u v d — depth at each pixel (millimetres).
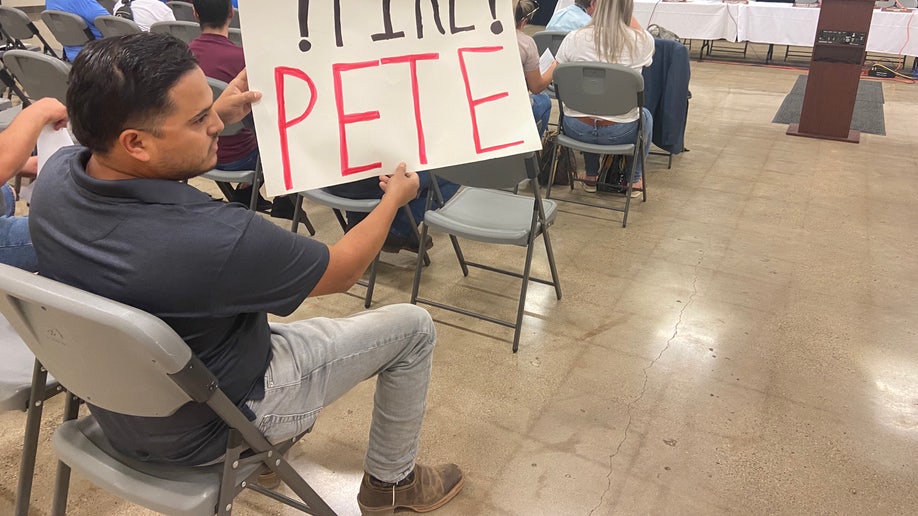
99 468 1080
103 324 808
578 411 1938
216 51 2596
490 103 1194
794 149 4406
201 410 1009
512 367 2137
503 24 1201
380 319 1283
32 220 951
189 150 907
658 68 3734
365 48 1092
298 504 1416
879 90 6105
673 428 1872
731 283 2668
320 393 1171
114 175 925
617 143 3148
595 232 3137
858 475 1710
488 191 2482
